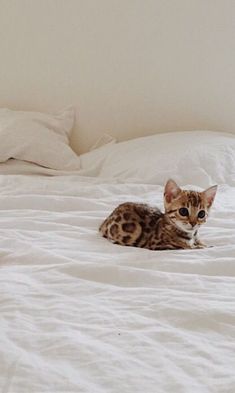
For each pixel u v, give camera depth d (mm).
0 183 1562
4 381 701
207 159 1719
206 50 2031
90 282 970
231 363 744
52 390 686
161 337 799
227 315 846
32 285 947
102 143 2082
